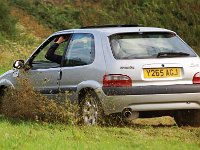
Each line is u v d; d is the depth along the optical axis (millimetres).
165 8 111625
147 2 112312
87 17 104562
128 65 16812
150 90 16719
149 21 107750
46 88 19125
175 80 17062
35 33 93875
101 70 17047
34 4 101438
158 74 16984
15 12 96938
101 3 109688
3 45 69438
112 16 107312
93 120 17172
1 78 21125
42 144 13477
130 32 17750
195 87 17125
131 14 108500
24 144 13453
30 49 66812
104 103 16812
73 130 15656
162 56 17219
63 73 18469
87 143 13805
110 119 17047
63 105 18422
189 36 106250
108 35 17609
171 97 16891
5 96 20188
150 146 13383
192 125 18281
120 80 16703
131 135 15445
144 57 17078
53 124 17422
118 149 12953
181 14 110812
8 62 51031
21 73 20000
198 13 111562
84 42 18375
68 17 102812
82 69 17750
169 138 15000
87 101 17438
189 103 17188
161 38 17984
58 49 20406
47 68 19328
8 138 14234
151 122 19453
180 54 17484
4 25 84562
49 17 100000
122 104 16672
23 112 19047
